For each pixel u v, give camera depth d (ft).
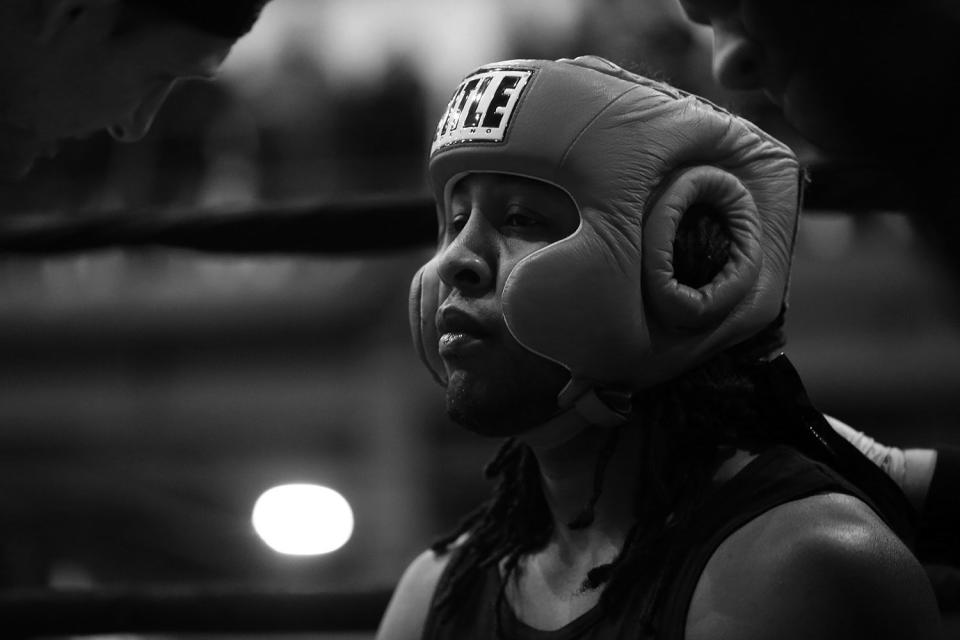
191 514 33.58
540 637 5.47
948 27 2.76
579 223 5.20
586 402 5.27
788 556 4.89
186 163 28.48
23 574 32.27
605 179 5.10
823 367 31.48
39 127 5.79
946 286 2.86
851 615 4.79
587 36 23.18
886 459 6.15
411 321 5.83
